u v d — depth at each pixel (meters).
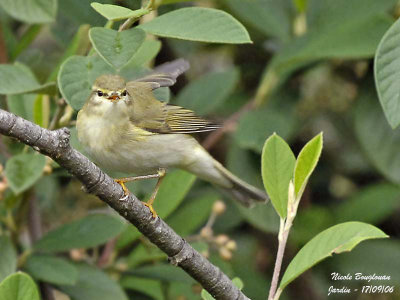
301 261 6.59
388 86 7.29
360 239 6.42
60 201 12.23
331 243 6.56
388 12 11.78
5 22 12.67
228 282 7.23
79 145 9.23
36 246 9.70
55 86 8.66
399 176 10.84
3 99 11.05
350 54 10.45
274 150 6.98
